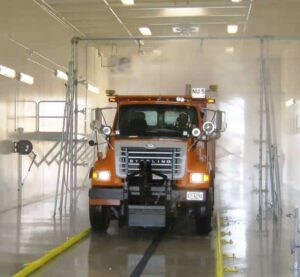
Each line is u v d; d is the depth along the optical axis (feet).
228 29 51.60
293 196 53.06
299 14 45.75
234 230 32.99
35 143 45.75
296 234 23.50
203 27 51.06
